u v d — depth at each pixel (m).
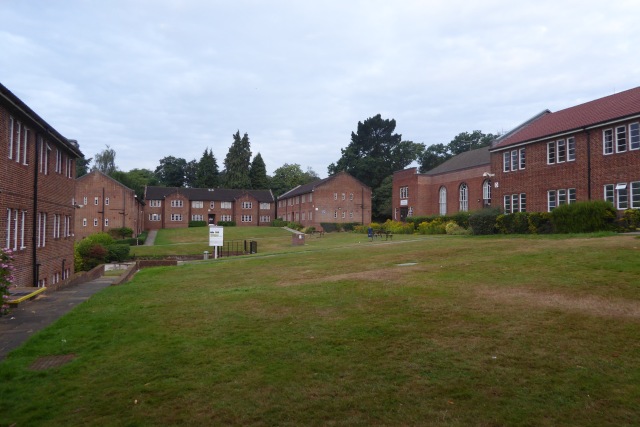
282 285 13.10
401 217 63.09
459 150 93.44
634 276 10.71
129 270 19.53
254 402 5.40
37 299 13.00
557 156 30.69
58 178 23.23
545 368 6.05
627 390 5.38
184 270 19.83
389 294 10.49
